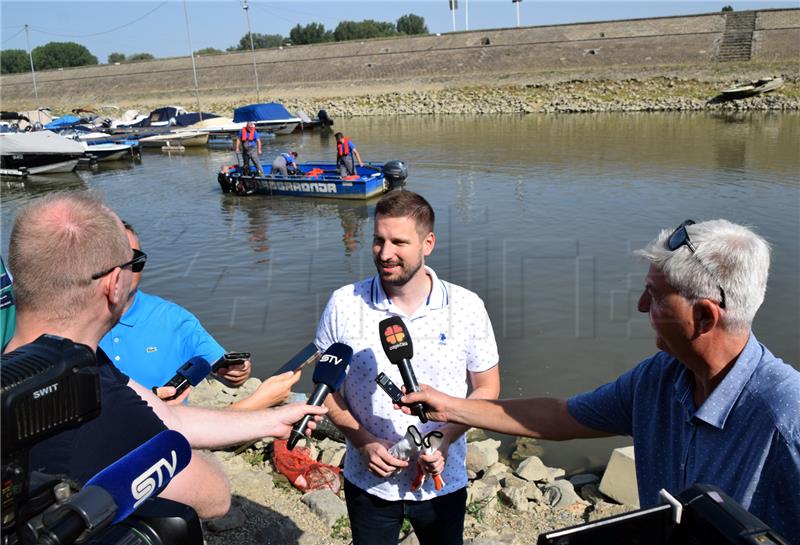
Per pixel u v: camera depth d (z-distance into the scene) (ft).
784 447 5.62
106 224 5.71
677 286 6.02
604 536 5.24
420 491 9.38
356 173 63.36
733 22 173.37
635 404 7.16
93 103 222.69
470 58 192.75
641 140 94.99
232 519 13.19
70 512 4.27
